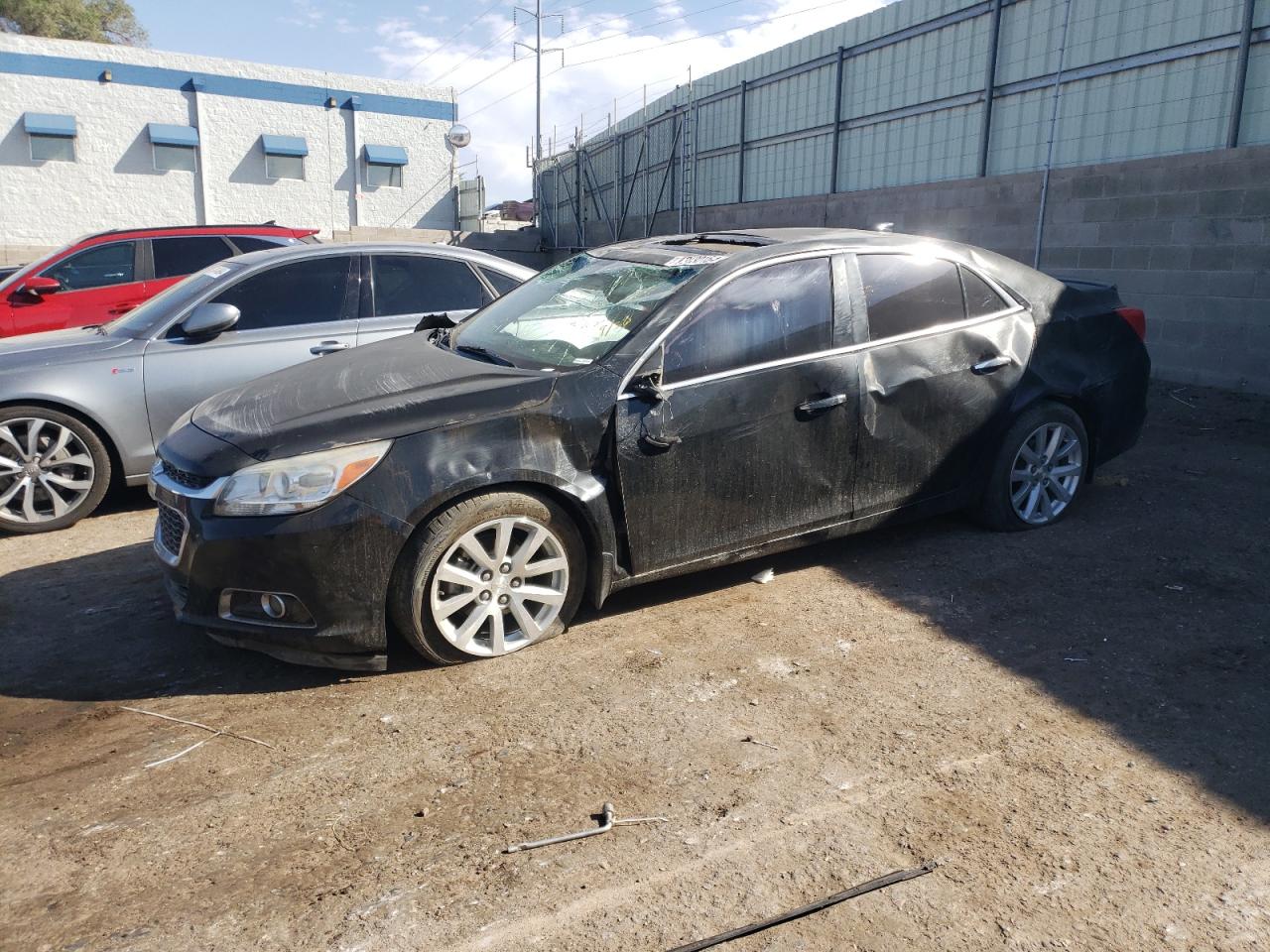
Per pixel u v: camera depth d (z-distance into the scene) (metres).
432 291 6.29
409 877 2.44
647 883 2.41
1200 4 9.76
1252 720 3.13
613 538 3.74
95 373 5.44
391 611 3.43
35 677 3.61
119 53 26.41
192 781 2.89
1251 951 2.15
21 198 25.95
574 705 3.30
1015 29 12.22
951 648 3.70
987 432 4.62
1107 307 5.14
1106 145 11.02
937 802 2.72
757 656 3.65
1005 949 2.17
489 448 3.45
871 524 4.41
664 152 22.23
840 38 15.67
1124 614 3.96
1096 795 2.74
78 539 5.30
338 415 3.46
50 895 2.39
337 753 3.03
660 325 3.80
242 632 3.36
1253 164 8.48
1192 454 6.64
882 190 13.73
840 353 4.13
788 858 2.49
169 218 27.88
